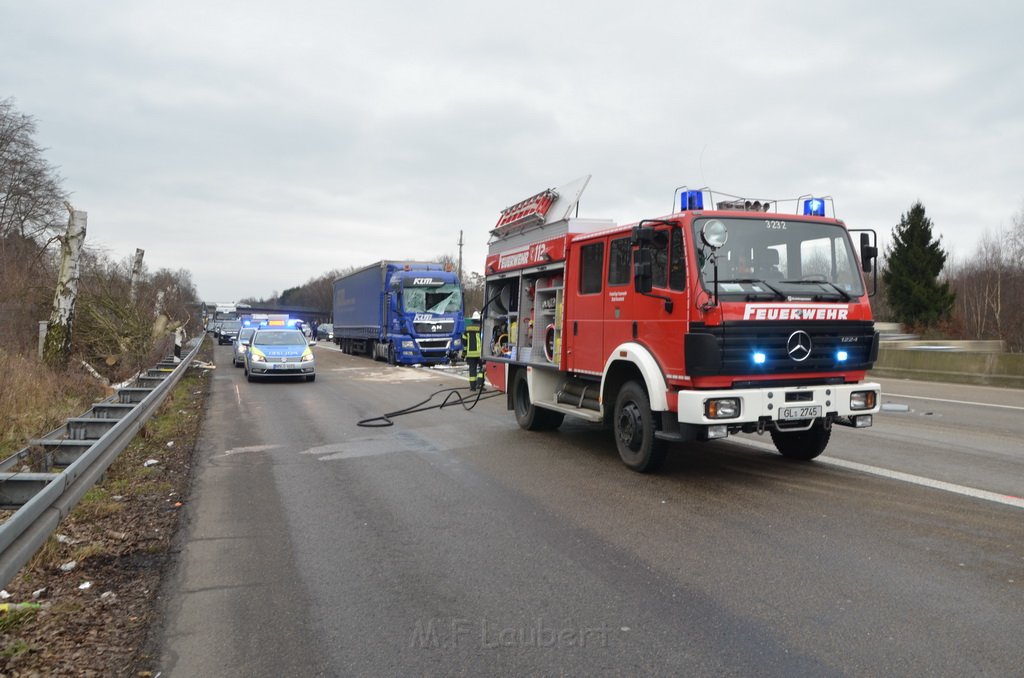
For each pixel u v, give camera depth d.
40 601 4.22
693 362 6.27
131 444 9.39
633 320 7.24
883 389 15.45
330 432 10.62
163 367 17.97
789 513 5.77
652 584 4.34
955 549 4.81
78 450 6.67
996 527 5.28
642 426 7.18
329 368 25.02
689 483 6.88
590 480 7.12
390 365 26.58
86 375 14.74
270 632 3.78
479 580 4.48
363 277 31.55
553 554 4.94
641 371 6.95
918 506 5.89
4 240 20.78
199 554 5.08
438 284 26.20
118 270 24.48
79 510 6.14
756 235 6.62
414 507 6.26
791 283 6.62
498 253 11.29
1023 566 4.47
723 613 3.89
